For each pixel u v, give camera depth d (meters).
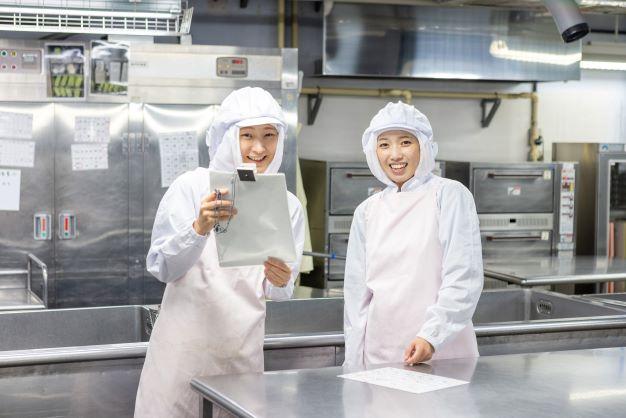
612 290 6.47
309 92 6.54
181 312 2.71
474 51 6.48
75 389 3.06
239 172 2.35
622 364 2.57
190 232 2.45
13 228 4.90
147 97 5.03
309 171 6.20
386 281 2.82
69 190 4.96
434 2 6.33
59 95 4.90
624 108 7.50
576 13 4.40
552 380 2.36
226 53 5.12
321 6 6.53
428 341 2.58
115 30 4.32
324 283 5.96
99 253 5.03
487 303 4.41
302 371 2.46
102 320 3.89
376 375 2.41
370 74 6.23
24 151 4.88
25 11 4.07
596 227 6.61
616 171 6.70
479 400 2.15
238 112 2.68
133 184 5.04
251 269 2.76
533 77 6.64
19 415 2.98
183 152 5.09
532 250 6.40
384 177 2.94
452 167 6.55
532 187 6.36
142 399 2.76
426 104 7.01
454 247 2.70
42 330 3.79
